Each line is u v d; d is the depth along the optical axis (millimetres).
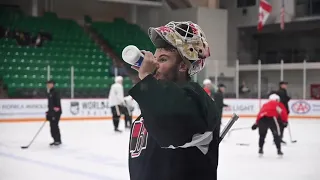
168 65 1202
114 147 9219
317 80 18625
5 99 14266
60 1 22141
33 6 20828
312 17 20141
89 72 20328
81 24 22672
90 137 10867
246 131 12547
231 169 6836
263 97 18031
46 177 6125
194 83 1210
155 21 22359
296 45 21250
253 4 21797
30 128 12859
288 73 19266
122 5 23625
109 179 5996
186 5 21328
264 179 6094
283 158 7988
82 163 7293
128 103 12727
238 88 17609
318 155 8367
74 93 15703
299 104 17672
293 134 12062
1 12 19359
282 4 19672
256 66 19891
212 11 21188
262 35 22531
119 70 19062
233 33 22562
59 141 9344
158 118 1049
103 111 15961
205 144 1178
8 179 5957
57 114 9312
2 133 11609
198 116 1095
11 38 18922
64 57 20250
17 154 8273
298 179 6102
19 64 18250
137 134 1295
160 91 1058
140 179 1238
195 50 1208
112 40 22141
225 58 21344
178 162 1185
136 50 1067
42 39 20062
